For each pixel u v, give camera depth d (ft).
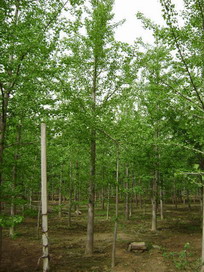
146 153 37.50
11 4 20.59
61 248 32.83
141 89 36.83
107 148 32.96
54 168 44.04
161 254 28.84
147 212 75.82
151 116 37.70
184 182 55.06
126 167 44.73
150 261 26.30
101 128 28.48
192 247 32.01
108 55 30.53
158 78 21.66
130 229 46.78
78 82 31.50
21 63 20.11
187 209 84.02
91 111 28.63
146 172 41.19
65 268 24.76
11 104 23.56
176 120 33.76
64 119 27.32
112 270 23.90
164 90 22.02
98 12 30.09
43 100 23.67
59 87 25.36
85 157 39.83
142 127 32.24
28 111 23.39
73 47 30.19
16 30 19.40
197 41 19.21
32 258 28.43
